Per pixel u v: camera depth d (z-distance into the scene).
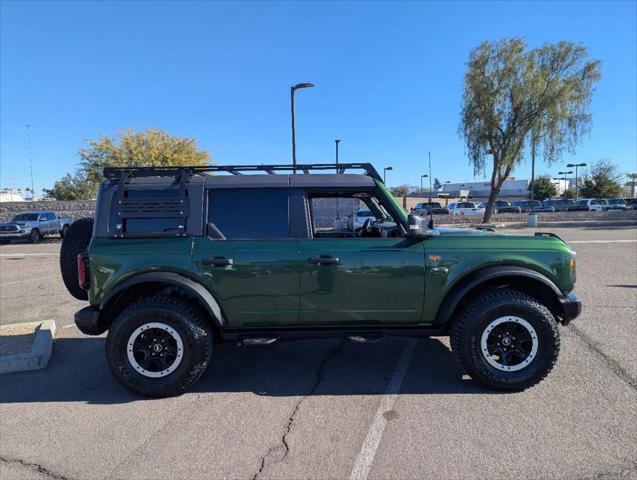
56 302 8.74
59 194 56.56
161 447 3.39
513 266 4.24
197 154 36.41
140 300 4.27
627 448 3.21
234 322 4.28
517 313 4.12
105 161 33.47
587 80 30.58
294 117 23.22
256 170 4.52
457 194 93.12
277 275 4.19
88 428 3.71
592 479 2.89
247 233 4.28
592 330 5.87
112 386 4.55
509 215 37.22
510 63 30.78
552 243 4.32
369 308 4.25
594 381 4.32
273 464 3.13
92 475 3.08
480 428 3.53
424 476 2.96
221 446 3.38
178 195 4.31
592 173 69.75
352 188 4.39
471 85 31.59
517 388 4.12
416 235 4.09
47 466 3.20
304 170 4.76
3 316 7.72
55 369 5.05
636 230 24.02
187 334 4.15
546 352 4.11
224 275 4.18
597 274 10.01
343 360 5.11
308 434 3.51
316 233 4.61
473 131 32.31
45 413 3.99
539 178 79.00
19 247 22.98
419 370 4.76
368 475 2.98
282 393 4.28
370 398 4.12
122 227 4.26
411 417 3.73
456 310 4.36
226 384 4.52
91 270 4.20
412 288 4.22
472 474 2.96
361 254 4.20
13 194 82.38
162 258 4.17
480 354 4.14
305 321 4.29
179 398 4.22
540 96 30.59
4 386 4.60
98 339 6.16
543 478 2.91
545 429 3.49
